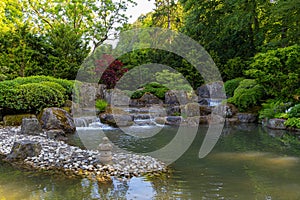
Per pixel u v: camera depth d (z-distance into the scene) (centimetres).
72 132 822
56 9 1730
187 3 1541
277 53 912
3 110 859
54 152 540
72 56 1361
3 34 1265
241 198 340
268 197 342
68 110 945
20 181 396
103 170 446
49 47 1324
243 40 1507
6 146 596
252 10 1305
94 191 363
